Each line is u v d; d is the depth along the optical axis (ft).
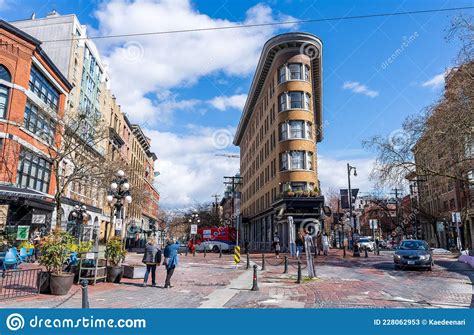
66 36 113.91
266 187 151.53
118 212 65.57
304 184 121.80
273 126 139.13
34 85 88.99
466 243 93.71
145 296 34.53
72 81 111.86
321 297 34.19
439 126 61.82
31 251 67.41
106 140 138.10
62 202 99.14
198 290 38.86
